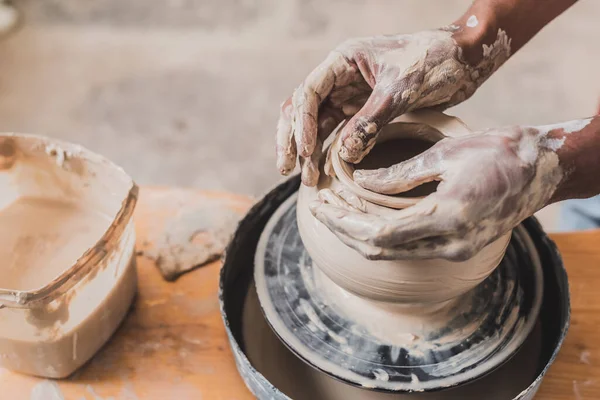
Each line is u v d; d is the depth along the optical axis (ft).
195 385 3.33
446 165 2.60
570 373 3.29
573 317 3.55
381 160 3.07
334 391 3.25
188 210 4.19
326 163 2.94
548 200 2.73
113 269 3.31
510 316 3.17
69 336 3.17
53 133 8.48
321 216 2.65
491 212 2.53
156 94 8.95
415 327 3.09
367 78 3.18
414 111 3.10
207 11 10.08
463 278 2.78
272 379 3.32
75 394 3.30
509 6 3.29
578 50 9.32
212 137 8.48
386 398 3.19
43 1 10.17
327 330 3.14
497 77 9.04
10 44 9.58
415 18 9.83
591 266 3.79
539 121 8.48
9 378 3.37
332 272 2.90
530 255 3.43
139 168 8.14
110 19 9.95
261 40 9.60
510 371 3.28
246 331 3.53
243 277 3.75
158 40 9.64
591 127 2.74
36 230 3.78
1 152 3.70
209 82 9.08
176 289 3.77
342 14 9.93
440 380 2.91
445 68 3.12
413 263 2.69
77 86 9.05
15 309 2.94
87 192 3.81
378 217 2.53
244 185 7.98
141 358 3.44
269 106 8.79
